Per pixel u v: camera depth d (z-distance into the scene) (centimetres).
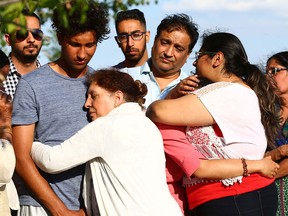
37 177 689
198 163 695
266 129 752
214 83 709
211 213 703
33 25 959
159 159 677
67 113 710
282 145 855
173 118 690
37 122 709
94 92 700
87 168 700
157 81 862
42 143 707
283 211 888
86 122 716
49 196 689
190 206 724
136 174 660
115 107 698
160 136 691
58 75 719
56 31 712
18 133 696
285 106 925
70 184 711
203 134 700
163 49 842
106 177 670
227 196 700
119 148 664
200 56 729
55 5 495
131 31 989
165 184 679
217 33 732
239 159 699
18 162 693
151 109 706
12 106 695
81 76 728
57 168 672
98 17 702
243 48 737
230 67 721
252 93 712
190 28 844
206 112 689
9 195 699
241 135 698
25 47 959
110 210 664
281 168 848
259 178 708
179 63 848
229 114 690
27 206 713
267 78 758
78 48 702
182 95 716
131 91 704
